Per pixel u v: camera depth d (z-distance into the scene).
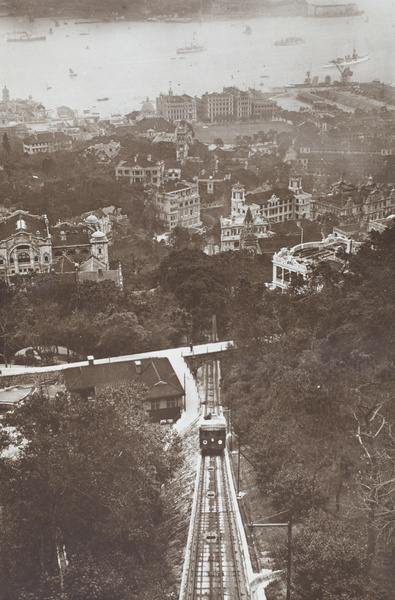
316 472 115.62
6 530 109.25
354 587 92.75
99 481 113.44
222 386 167.12
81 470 112.00
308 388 129.25
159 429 135.00
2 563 107.69
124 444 117.25
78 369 167.12
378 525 99.81
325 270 184.75
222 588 97.31
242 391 154.25
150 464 121.81
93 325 186.12
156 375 163.75
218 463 134.88
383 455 108.94
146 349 189.00
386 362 137.12
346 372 134.00
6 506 111.38
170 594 105.88
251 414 140.00
